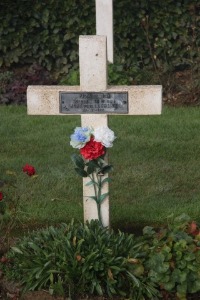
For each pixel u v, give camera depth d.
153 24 13.38
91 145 6.84
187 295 6.59
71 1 13.21
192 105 12.60
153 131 11.12
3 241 7.34
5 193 8.30
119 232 6.96
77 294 6.54
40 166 9.70
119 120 11.62
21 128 11.37
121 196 8.77
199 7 13.41
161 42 13.41
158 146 10.47
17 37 13.38
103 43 6.93
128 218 8.09
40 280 6.58
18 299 6.58
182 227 6.84
